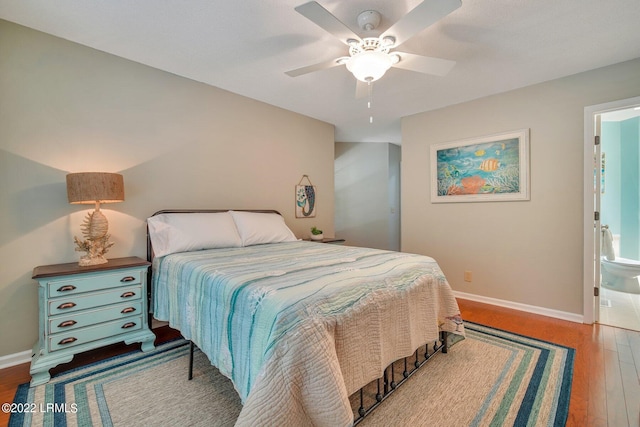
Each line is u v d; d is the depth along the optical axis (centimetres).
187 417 144
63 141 215
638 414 145
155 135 260
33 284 204
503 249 309
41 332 177
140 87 250
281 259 195
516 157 298
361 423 138
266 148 346
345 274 151
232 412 148
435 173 358
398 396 159
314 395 106
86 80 224
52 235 211
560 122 273
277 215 330
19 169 199
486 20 186
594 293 261
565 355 204
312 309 117
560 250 276
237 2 171
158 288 221
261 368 104
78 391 165
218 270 164
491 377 177
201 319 162
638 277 347
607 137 401
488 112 316
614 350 211
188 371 186
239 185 321
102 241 215
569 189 270
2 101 193
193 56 237
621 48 221
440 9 140
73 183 198
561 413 146
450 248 348
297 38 209
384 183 554
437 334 187
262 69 258
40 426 137
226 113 308
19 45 198
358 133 486
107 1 172
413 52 224
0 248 193
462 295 338
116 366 193
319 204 412
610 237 364
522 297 298
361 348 132
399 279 164
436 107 352
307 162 395
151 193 258
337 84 289
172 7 176
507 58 235
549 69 255
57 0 171
